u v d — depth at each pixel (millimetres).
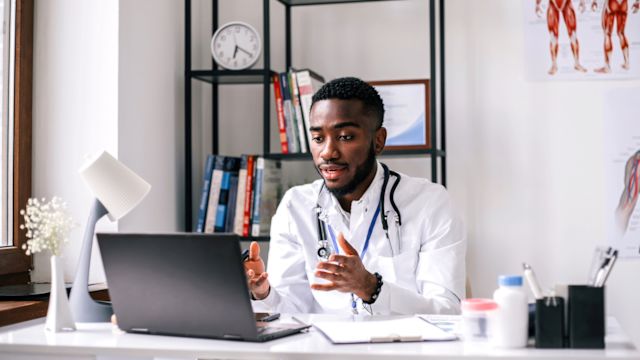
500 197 2969
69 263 2396
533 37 2943
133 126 2498
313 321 1653
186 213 2791
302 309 2119
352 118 1947
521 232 2955
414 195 2119
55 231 1608
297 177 3102
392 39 3037
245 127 3119
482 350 1330
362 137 1971
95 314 1680
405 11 3029
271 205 2863
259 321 1617
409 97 2770
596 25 2904
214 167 2787
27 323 1793
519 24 2957
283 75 2768
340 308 2027
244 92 3121
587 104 2922
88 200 2402
